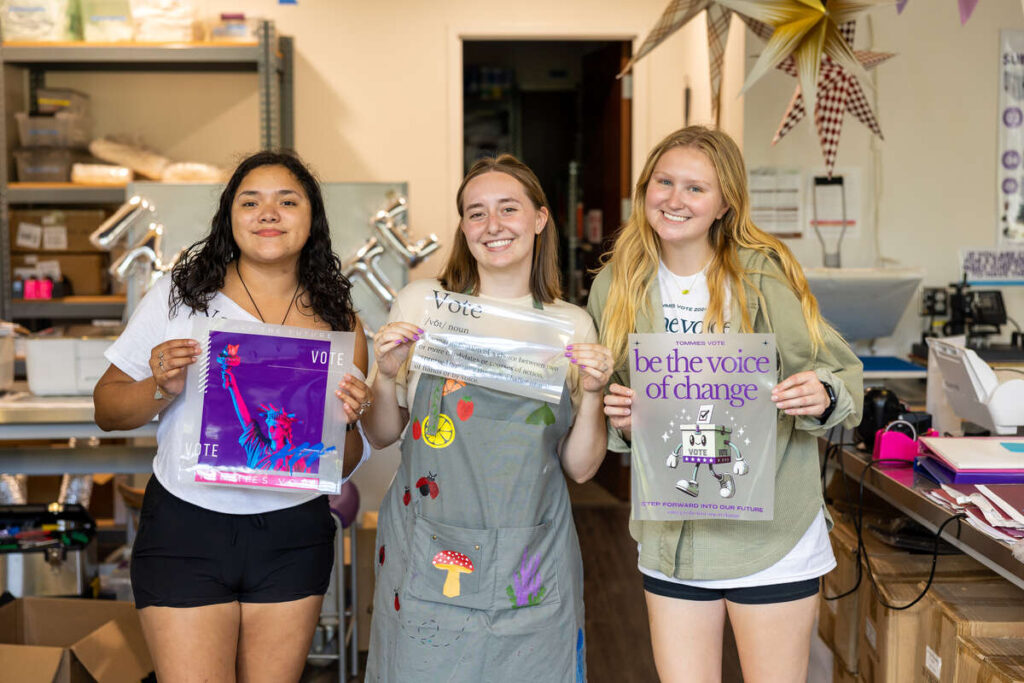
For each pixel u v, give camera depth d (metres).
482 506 1.67
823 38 2.59
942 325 3.53
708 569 1.75
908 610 2.09
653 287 1.83
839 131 3.18
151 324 1.84
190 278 1.83
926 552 2.35
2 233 4.34
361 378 1.89
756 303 1.76
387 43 4.79
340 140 4.80
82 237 4.41
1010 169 3.60
